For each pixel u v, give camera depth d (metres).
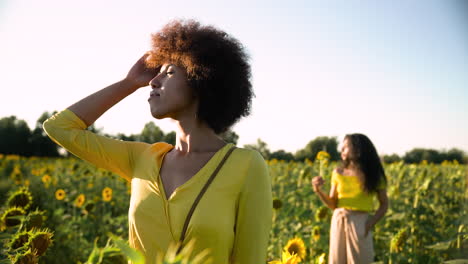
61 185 9.41
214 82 1.33
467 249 2.52
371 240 4.02
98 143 1.44
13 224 1.78
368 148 4.01
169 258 0.56
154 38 1.39
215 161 1.26
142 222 1.23
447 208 6.27
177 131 1.37
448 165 10.75
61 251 4.84
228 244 1.19
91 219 6.81
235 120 1.42
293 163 12.09
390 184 7.47
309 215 5.61
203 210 1.18
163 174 1.30
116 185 9.65
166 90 1.33
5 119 38.62
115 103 1.54
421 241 5.18
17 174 9.02
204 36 1.36
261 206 1.23
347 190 4.04
